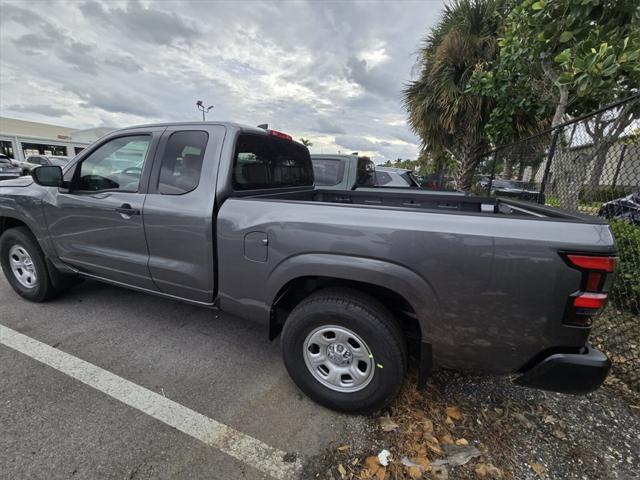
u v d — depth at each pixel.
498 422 1.96
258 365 2.46
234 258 2.11
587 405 2.13
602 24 3.36
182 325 2.99
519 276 1.47
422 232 1.61
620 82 3.85
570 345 1.48
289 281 1.96
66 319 3.03
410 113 8.92
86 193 2.69
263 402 2.08
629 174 3.24
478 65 6.11
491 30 7.25
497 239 1.50
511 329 1.54
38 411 1.94
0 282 3.84
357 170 5.02
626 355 2.62
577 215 1.70
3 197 3.14
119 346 2.64
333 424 1.91
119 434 1.80
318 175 5.09
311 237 1.84
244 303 2.16
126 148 2.56
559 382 1.51
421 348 1.74
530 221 1.48
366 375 1.87
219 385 2.22
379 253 1.69
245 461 1.66
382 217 1.71
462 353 1.67
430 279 1.61
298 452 1.72
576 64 3.08
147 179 2.43
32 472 1.57
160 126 2.46
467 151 8.10
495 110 5.44
